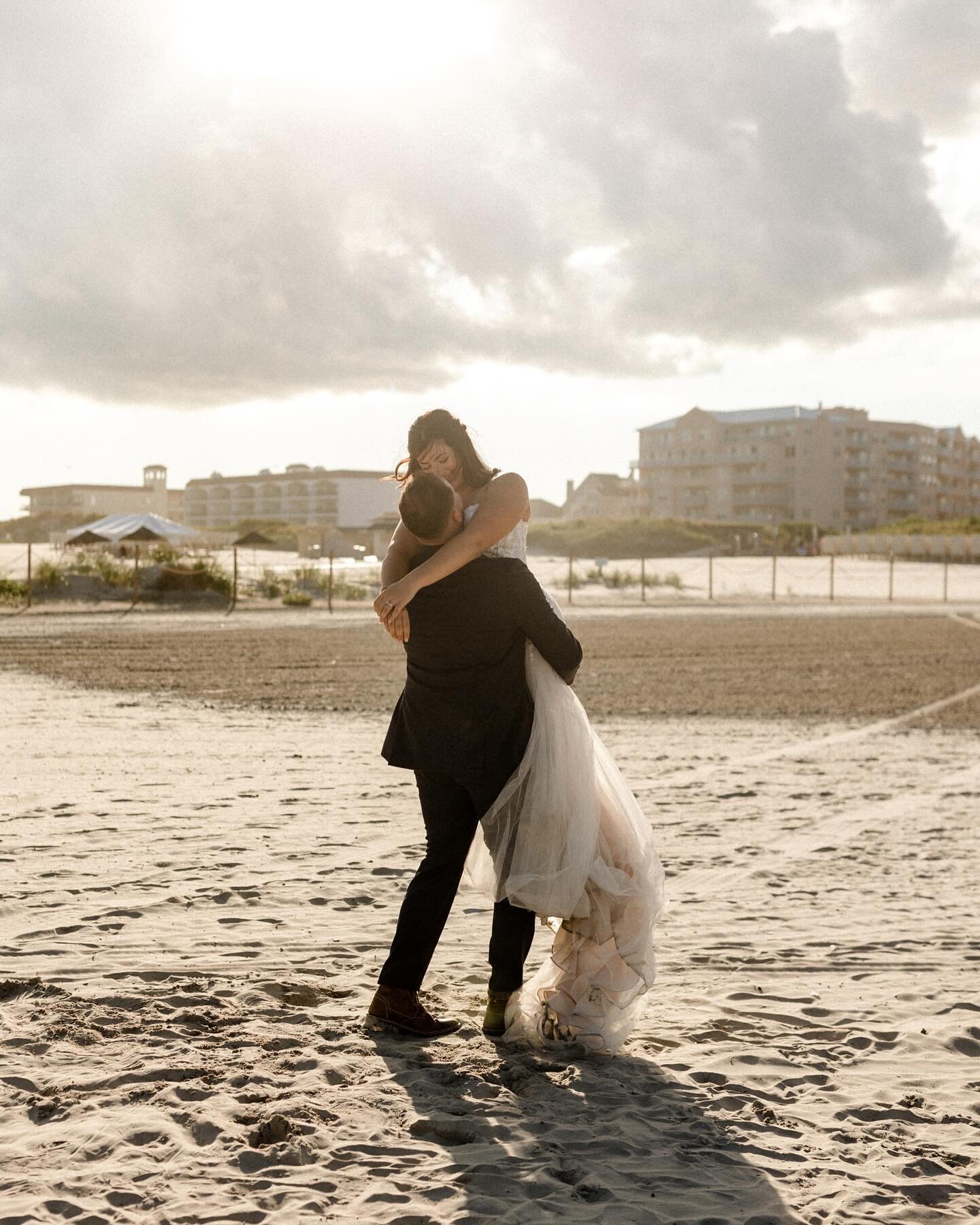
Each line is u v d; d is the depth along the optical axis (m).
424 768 3.61
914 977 4.27
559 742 3.51
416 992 3.61
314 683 15.02
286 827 6.57
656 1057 3.46
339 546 73.31
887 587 48.78
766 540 92.12
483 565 3.49
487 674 3.50
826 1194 2.58
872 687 15.38
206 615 29.77
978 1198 2.59
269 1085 3.09
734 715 12.58
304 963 4.20
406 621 3.36
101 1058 3.25
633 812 3.72
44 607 30.52
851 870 5.98
